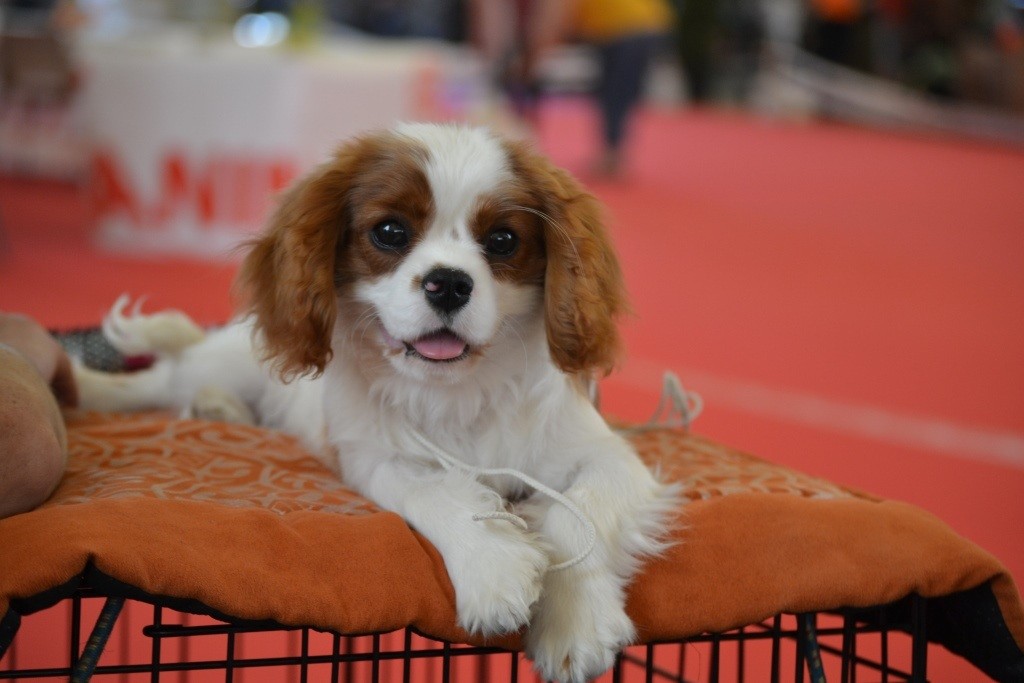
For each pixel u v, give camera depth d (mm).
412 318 2029
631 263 8039
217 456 2307
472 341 2055
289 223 2174
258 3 8227
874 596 2020
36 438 1909
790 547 2053
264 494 2092
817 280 7863
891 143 16938
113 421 2615
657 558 2039
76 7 8328
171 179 6922
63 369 2584
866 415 5000
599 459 2203
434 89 7457
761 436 4641
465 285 2016
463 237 2105
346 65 6809
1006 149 17000
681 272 7855
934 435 4770
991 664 2111
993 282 8133
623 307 2307
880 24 18594
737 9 19594
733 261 8344
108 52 6914
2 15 10320
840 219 10422
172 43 6934
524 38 10609
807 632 2086
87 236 7535
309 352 2158
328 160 2242
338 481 2277
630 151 13273
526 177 2172
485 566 1870
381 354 2209
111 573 1714
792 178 12898
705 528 2080
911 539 2088
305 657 1840
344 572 1843
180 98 6781
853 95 18844
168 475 2127
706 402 5062
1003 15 18219
